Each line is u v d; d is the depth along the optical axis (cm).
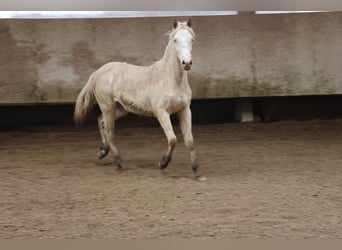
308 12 1208
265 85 1204
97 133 1190
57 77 1166
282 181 766
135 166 866
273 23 1202
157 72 769
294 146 1020
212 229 569
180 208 641
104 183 760
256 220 597
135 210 637
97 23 1173
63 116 1274
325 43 1213
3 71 1154
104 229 574
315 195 695
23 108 1264
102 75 836
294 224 585
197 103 1315
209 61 1189
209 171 829
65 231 569
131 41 1177
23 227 583
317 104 1311
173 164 880
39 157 954
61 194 709
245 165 871
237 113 1288
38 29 1163
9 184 763
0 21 1152
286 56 1207
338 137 1102
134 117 1284
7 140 1121
